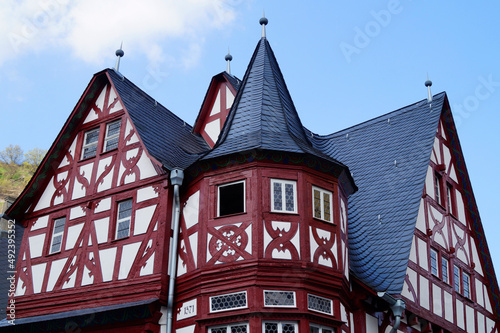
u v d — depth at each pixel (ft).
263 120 54.34
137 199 54.03
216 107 65.92
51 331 52.70
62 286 54.75
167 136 59.36
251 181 48.42
